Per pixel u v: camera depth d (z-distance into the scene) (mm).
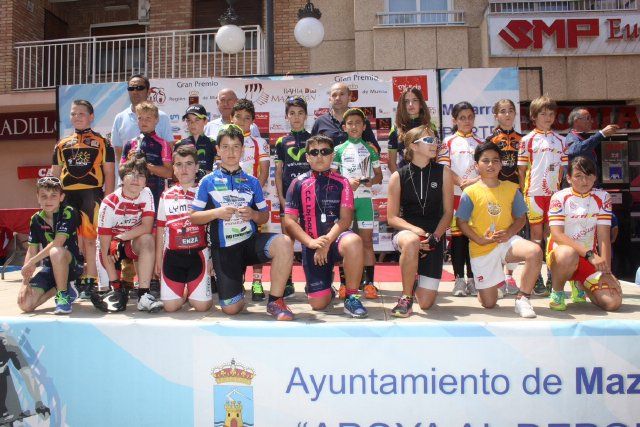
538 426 2689
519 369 2693
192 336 2814
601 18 8523
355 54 9109
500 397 2695
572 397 2680
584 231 3451
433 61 8820
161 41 10180
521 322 2719
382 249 7031
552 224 3436
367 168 4059
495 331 2695
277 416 2760
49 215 3680
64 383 2922
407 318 3096
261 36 9562
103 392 2883
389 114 7070
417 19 9062
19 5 9961
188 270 3461
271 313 3170
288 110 4332
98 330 2889
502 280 3395
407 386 2717
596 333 2676
